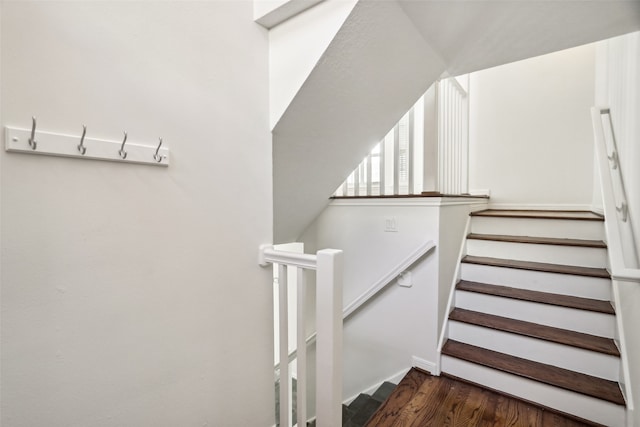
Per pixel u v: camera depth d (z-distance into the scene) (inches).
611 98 79.4
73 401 31.2
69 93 29.6
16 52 26.6
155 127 36.2
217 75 42.5
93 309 32.2
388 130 73.9
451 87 96.3
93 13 31.0
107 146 32.1
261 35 48.4
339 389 42.0
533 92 120.0
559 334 66.4
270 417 53.4
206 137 41.6
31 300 28.3
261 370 51.3
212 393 44.1
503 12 48.2
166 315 38.4
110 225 33.1
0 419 27.1
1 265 26.6
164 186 37.5
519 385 63.6
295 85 46.6
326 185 80.4
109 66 32.2
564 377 61.1
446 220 78.6
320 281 41.6
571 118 113.0
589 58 109.2
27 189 27.7
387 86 59.1
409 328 79.1
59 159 29.5
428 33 52.4
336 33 42.1
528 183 121.6
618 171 60.2
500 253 90.4
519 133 123.0
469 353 71.4
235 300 46.6
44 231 28.8
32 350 28.5
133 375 35.6
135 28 34.1
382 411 61.4
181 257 39.6
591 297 71.0
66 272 30.2
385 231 83.4
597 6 47.1
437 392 67.4
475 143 133.0
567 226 87.7
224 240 44.6
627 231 55.5
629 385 53.2
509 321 73.9
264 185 50.1
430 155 78.5
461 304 82.9
